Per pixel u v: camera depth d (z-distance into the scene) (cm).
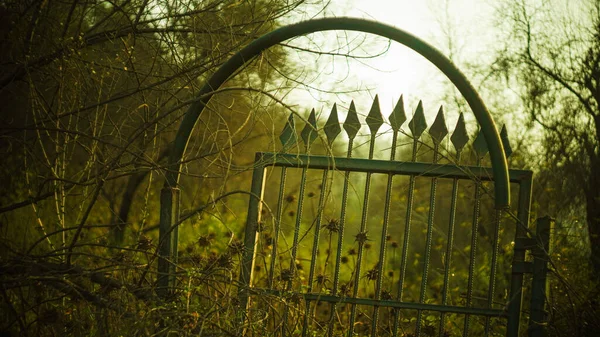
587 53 728
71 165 551
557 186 696
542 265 325
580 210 661
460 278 641
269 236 414
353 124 335
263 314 327
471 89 330
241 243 337
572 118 725
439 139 334
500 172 325
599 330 356
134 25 370
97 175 344
